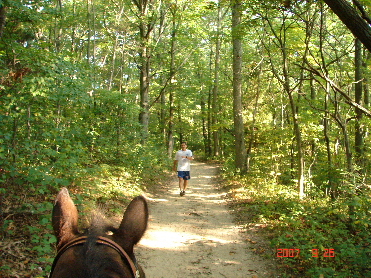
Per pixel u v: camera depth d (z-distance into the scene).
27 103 7.10
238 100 17.00
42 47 8.36
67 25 16.38
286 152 15.45
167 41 22.38
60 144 7.16
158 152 18.88
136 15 16.89
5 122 6.55
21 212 5.82
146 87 18.83
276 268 5.55
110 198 8.84
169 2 17.44
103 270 1.32
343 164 11.12
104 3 17.94
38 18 8.74
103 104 13.49
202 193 13.09
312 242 5.93
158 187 13.70
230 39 15.55
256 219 8.34
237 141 16.95
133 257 1.65
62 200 1.80
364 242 6.11
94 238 1.50
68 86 8.19
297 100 13.16
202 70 26.83
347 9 4.42
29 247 5.05
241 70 17.02
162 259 5.96
